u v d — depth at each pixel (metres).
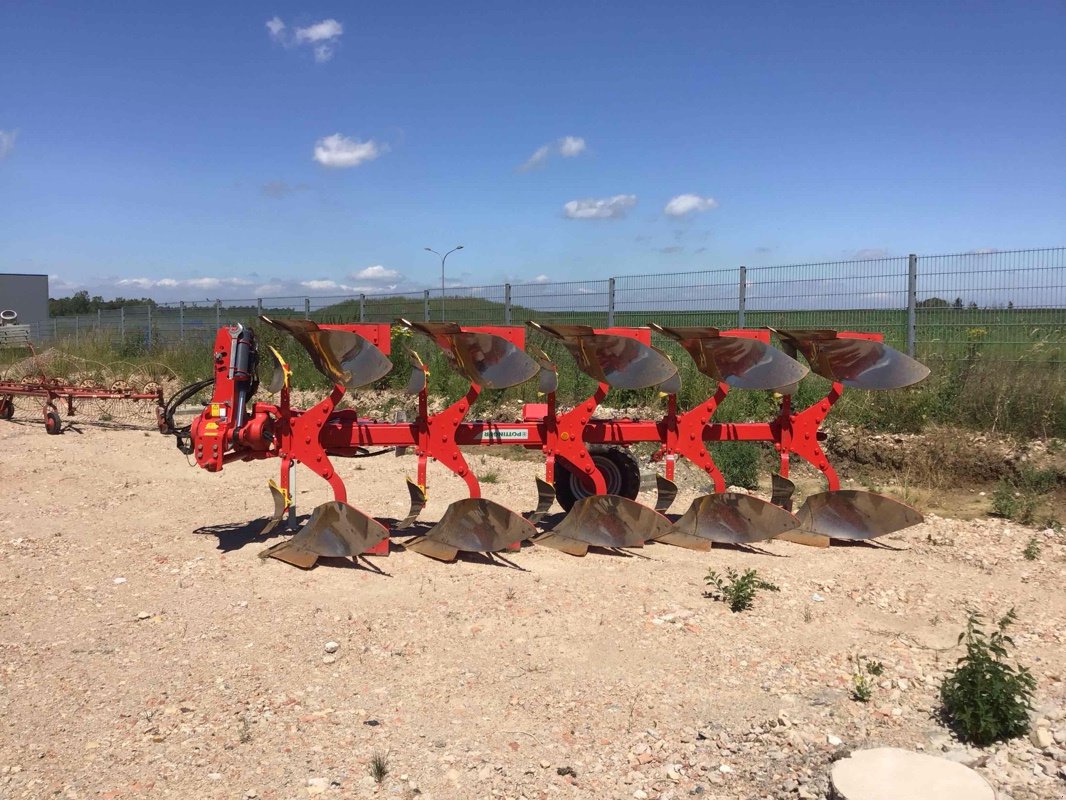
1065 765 3.35
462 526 6.09
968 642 4.15
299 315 22.62
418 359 6.10
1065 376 10.20
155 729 3.70
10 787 3.26
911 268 11.49
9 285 42.50
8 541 6.64
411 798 3.21
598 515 6.30
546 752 3.53
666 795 3.24
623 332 6.27
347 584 5.51
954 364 10.95
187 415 14.48
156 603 5.23
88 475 9.30
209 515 7.49
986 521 7.40
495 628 4.77
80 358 18.89
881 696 3.97
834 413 11.09
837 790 3.10
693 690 4.05
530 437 6.41
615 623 4.84
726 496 6.45
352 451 6.42
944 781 3.16
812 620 4.90
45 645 4.61
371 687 4.09
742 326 13.29
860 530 6.54
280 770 3.38
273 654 4.46
